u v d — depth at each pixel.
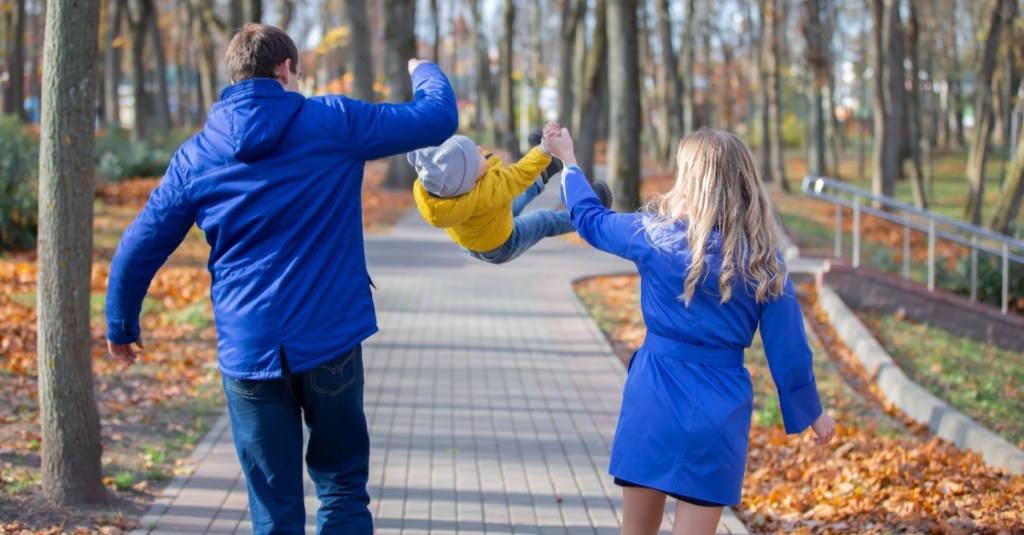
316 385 3.25
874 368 10.25
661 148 43.78
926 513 5.39
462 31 61.66
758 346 10.52
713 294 3.35
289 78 3.35
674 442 3.30
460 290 13.23
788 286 3.38
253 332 3.19
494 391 8.30
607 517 5.44
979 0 33.62
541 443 6.87
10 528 4.69
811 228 22.84
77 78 4.91
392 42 26.09
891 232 23.48
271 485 3.31
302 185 3.21
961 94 60.41
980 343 12.29
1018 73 29.12
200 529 5.01
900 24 25.84
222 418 7.24
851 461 6.75
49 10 4.84
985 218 31.67
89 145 5.02
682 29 45.06
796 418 3.40
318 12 53.22
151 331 10.09
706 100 48.56
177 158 3.32
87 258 5.06
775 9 35.94
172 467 6.04
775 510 5.82
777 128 36.28
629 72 19.44
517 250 3.75
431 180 3.34
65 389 5.05
